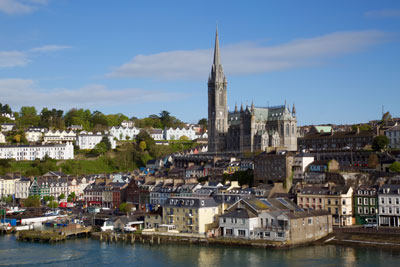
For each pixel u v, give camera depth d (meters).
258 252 189.62
